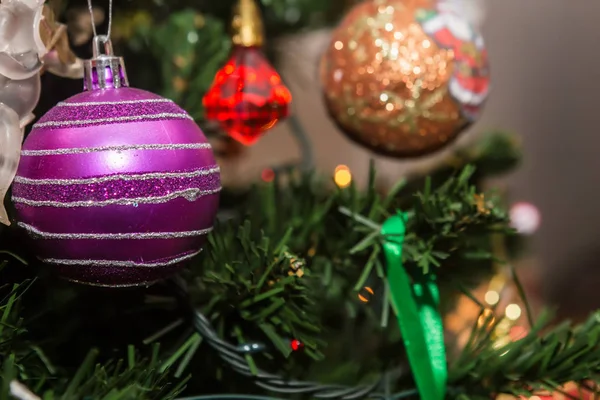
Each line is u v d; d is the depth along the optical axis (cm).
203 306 41
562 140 85
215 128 48
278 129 67
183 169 36
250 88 44
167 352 41
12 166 37
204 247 41
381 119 44
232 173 56
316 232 45
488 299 51
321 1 52
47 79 44
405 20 44
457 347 48
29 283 40
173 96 47
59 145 36
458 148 56
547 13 82
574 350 40
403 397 41
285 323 40
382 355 44
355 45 44
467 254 42
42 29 38
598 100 84
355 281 44
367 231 42
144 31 48
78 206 35
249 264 41
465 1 52
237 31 45
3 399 34
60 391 38
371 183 44
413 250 41
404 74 43
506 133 57
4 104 37
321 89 47
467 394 41
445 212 42
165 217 36
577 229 85
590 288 72
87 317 42
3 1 38
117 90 37
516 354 40
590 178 85
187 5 51
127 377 37
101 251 36
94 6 46
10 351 38
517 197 84
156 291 42
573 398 40
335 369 45
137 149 36
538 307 63
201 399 40
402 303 40
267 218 45
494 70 82
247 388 43
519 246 55
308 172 49
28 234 37
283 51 56
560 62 83
